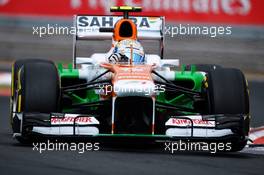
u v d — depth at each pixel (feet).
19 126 113.60
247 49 274.77
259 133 149.07
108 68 118.83
